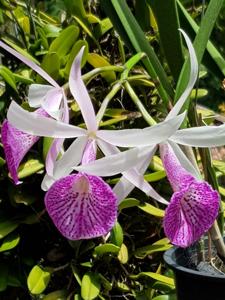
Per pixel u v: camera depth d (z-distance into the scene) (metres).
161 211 0.29
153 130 0.19
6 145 0.20
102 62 0.29
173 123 0.18
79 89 0.19
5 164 0.28
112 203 0.19
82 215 0.19
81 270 0.29
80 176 0.19
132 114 0.29
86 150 0.19
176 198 0.19
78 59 0.19
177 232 0.19
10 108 0.18
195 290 0.23
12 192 0.28
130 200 0.28
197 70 0.19
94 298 0.28
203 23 0.22
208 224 0.19
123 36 0.24
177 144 0.20
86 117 0.19
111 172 0.19
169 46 0.23
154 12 0.23
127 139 0.19
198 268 0.25
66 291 0.29
